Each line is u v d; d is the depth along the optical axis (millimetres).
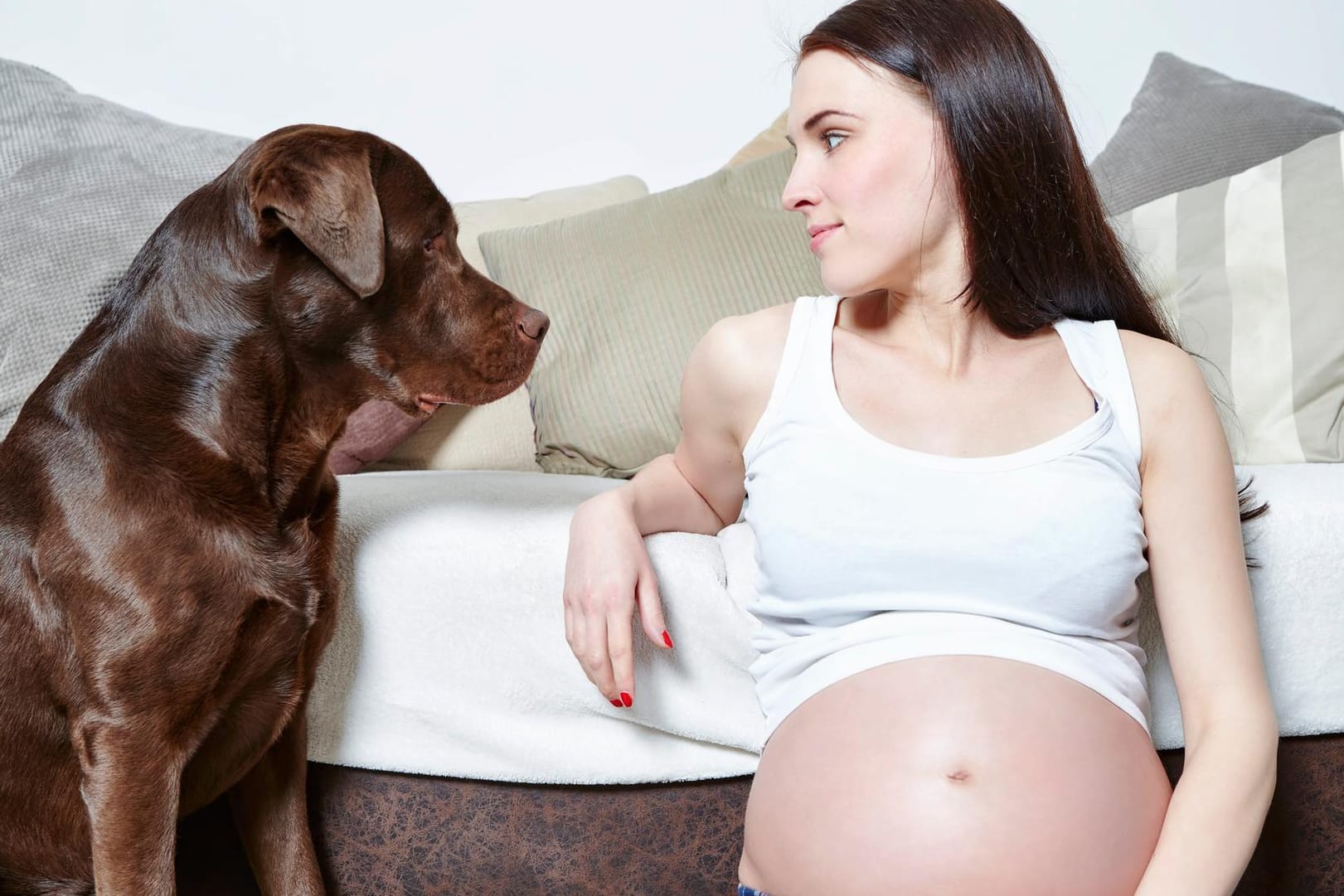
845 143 1208
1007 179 1199
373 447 2062
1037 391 1215
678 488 1438
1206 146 2271
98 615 1253
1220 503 1145
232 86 2887
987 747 1060
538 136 2934
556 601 1437
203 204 1369
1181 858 985
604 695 1263
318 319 1355
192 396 1308
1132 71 2877
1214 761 1027
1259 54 2871
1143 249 1956
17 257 1973
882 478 1162
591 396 2037
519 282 2148
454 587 1460
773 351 1295
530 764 1462
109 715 1253
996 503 1133
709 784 1458
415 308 1408
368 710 1503
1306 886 1442
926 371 1243
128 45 2873
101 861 1252
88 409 1311
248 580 1299
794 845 1099
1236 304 1824
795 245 2100
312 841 1523
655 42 2910
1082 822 1039
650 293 2076
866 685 1124
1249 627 1106
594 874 1483
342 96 2902
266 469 1343
